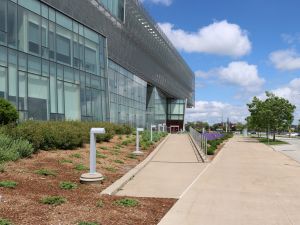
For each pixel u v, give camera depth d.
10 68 21.75
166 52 75.06
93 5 34.94
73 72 29.06
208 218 8.55
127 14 48.44
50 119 25.30
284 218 8.65
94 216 7.86
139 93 54.81
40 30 25.05
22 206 7.96
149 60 61.16
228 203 10.19
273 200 10.71
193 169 17.41
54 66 26.42
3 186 9.38
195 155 23.73
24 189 9.45
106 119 34.56
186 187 12.45
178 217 8.55
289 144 48.97
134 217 8.23
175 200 10.39
